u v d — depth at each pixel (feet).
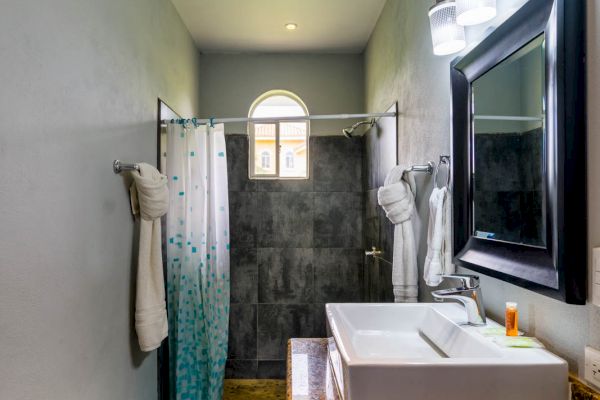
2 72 3.33
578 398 2.75
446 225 4.90
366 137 10.89
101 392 5.16
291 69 11.77
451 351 3.83
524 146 3.47
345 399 3.08
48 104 3.98
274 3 8.99
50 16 4.02
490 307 4.22
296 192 11.46
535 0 3.20
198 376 7.74
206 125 8.06
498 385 2.88
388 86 8.67
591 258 2.75
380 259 9.19
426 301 6.26
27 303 3.64
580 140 2.82
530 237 3.36
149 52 7.15
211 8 9.14
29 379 3.66
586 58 2.81
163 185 6.14
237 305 11.35
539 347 3.22
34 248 3.74
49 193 4.00
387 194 6.52
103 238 5.22
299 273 11.43
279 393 10.38
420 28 6.45
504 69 3.81
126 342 5.97
